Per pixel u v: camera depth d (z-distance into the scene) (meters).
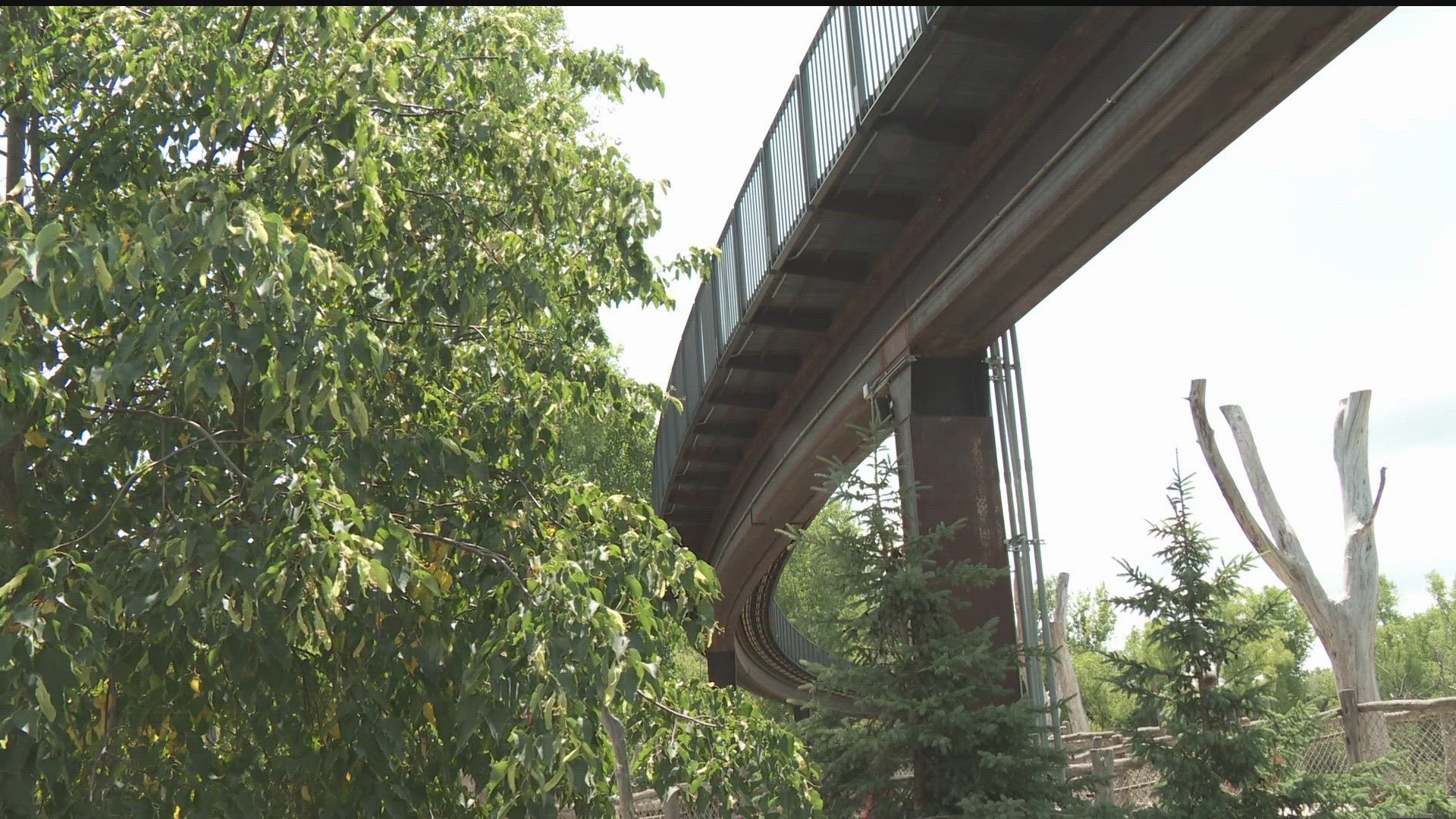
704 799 4.45
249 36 4.43
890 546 6.44
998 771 5.78
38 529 3.89
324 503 3.36
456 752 4.10
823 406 9.69
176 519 3.63
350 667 4.01
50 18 4.21
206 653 4.02
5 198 3.91
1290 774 6.20
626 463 17.47
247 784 3.88
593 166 4.94
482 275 4.50
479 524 4.56
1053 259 6.16
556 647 3.42
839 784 6.05
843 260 8.11
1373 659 13.73
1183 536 6.30
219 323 3.24
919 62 5.58
